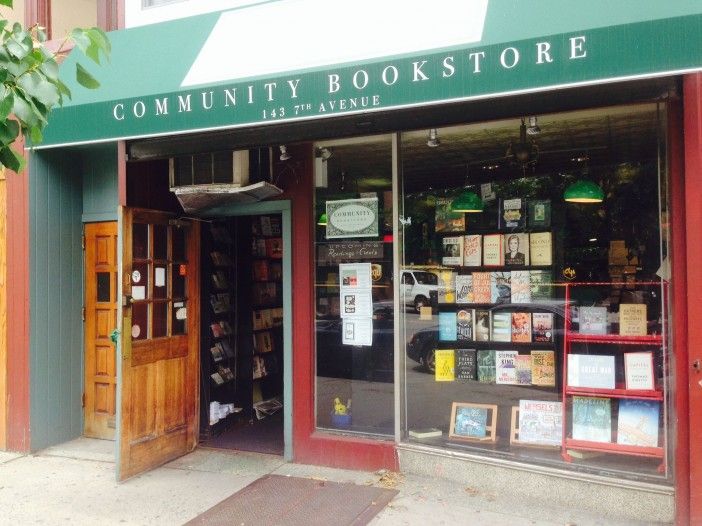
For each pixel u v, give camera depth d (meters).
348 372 5.23
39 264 5.86
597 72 3.28
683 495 3.81
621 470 4.23
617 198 4.44
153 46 5.07
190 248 5.73
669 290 4.02
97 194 6.21
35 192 5.83
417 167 5.04
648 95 3.67
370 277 5.16
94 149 6.23
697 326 3.64
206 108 4.23
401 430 5.01
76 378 6.20
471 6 3.93
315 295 5.32
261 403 6.83
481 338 4.97
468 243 5.02
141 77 4.73
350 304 5.23
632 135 4.31
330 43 4.21
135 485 4.84
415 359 5.05
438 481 4.72
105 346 6.19
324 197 5.29
